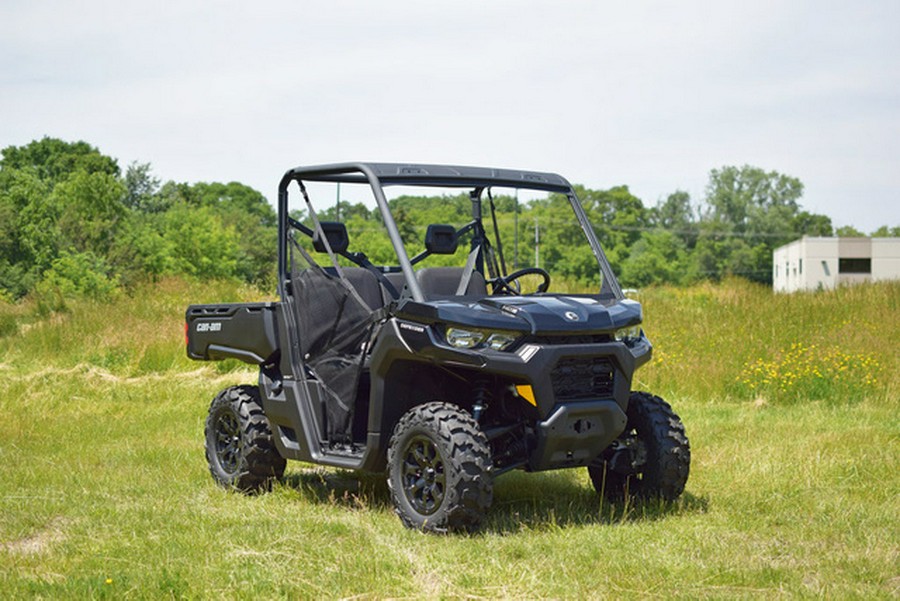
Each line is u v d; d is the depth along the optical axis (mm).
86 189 60031
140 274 37969
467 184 5551
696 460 6629
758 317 13766
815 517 5141
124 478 6379
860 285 17844
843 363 10055
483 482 4656
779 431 7727
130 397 10727
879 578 4059
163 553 4473
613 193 109812
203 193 101812
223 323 6246
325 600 3836
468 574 4090
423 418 4801
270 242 75688
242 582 3996
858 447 6934
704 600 3771
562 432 4793
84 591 3916
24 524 5172
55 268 35219
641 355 5211
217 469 6281
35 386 11484
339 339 5523
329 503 5719
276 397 5836
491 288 5848
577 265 62031
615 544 4566
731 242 112375
